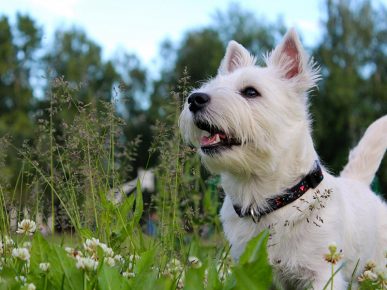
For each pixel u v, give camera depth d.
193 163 1.09
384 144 1.01
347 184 0.94
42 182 0.87
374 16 6.98
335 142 6.57
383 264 0.94
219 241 0.97
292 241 0.80
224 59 0.98
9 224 0.81
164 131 0.90
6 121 5.93
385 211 0.97
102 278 0.58
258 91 0.83
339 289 0.79
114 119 0.87
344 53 6.75
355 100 6.48
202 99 0.81
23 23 7.41
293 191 0.80
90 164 0.82
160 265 0.74
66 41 7.66
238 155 0.80
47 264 0.61
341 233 0.82
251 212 0.82
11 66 7.17
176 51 8.15
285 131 0.82
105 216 0.81
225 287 0.58
